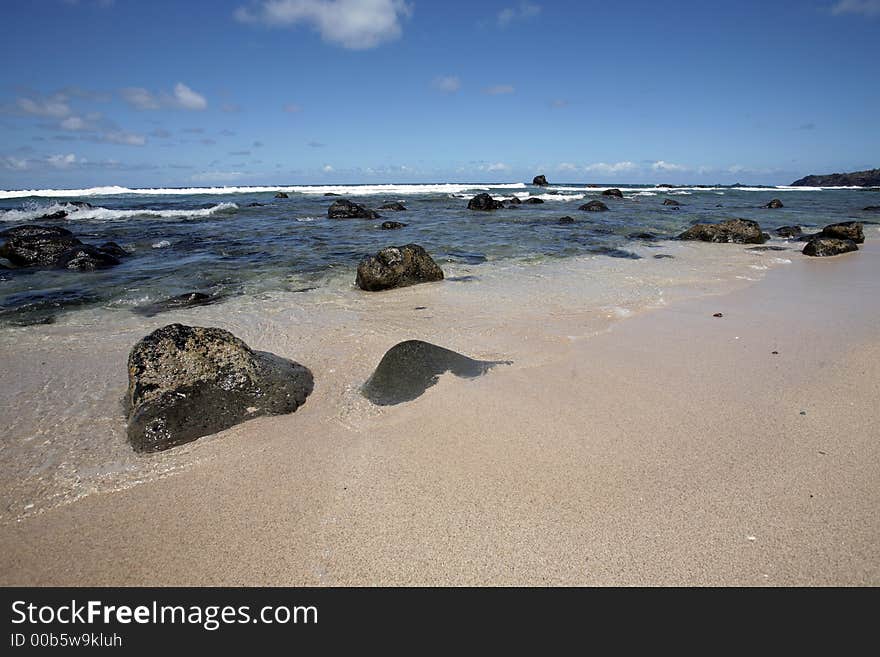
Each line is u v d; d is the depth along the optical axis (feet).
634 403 14.28
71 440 13.00
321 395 15.26
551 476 11.06
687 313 23.35
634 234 53.88
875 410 13.65
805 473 10.96
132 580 8.75
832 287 29.12
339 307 25.68
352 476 11.27
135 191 145.69
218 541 9.48
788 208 92.43
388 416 13.78
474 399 14.48
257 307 25.71
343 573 8.74
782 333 20.26
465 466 11.49
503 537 9.37
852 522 9.48
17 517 10.19
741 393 14.83
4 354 19.15
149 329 22.18
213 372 14.12
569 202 109.50
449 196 123.95
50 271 34.96
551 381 15.71
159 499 10.68
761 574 8.49
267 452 12.28
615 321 22.06
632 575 8.55
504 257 39.83
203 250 43.06
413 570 8.76
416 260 30.83
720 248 45.16
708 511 9.88
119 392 15.90
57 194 130.31
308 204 98.37
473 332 20.83
